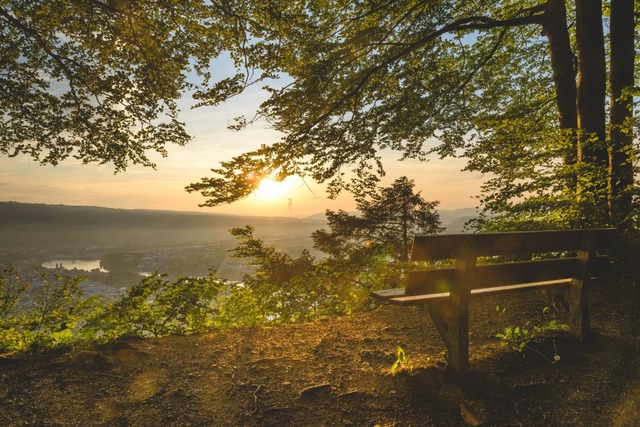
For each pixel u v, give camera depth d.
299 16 7.82
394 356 3.14
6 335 3.27
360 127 8.74
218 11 7.95
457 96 10.30
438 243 2.56
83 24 8.42
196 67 9.24
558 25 8.10
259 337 3.72
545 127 6.84
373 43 8.79
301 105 8.40
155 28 8.45
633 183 5.32
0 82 8.77
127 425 2.19
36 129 9.14
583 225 5.16
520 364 2.83
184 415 2.29
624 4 6.69
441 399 2.42
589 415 2.25
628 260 4.64
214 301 4.55
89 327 3.46
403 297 2.71
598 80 6.84
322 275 5.94
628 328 3.40
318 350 3.35
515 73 11.66
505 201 5.90
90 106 9.39
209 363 3.04
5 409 2.30
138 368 2.92
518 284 3.18
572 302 3.23
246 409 2.36
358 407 2.38
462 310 2.65
